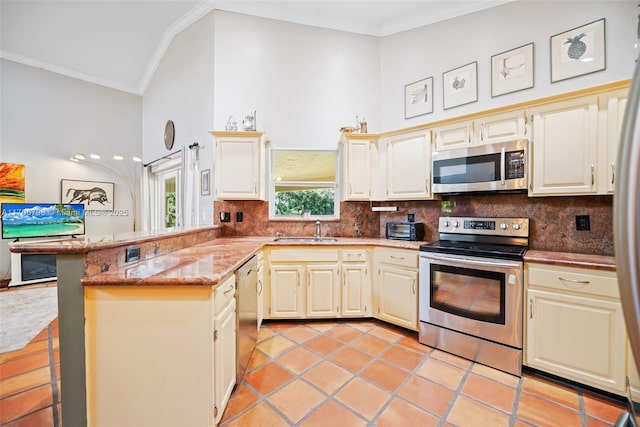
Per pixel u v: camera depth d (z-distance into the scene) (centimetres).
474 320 211
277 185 339
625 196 44
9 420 150
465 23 289
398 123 332
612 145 182
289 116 334
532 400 168
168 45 405
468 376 193
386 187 298
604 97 185
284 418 153
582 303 172
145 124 512
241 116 324
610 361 164
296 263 276
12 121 411
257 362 208
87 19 353
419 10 310
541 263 186
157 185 496
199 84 344
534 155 211
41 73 433
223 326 151
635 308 44
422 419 153
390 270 265
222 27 321
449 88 298
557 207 223
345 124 340
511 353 196
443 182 254
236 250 219
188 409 136
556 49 239
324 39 338
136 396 134
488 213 259
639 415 65
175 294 135
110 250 147
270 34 331
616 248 46
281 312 275
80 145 466
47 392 172
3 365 202
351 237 330
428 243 256
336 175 344
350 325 275
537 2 248
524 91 254
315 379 188
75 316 131
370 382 185
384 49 342
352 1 304
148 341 134
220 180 291
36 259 409
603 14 219
